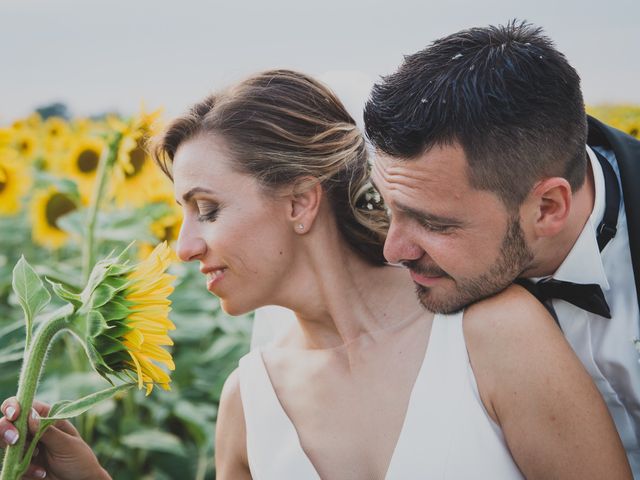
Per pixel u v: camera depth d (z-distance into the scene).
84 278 2.63
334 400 1.54
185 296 3.15
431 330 1.49
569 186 1.34
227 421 1.67
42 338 1.33
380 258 1.57
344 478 1.49
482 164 1.29
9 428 1.32
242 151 1.44
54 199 3.50
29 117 5.17
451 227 1.33
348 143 1.49
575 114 1.37
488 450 1.39
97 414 2.74
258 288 1.50
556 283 1.60
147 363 1.32
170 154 1.53
